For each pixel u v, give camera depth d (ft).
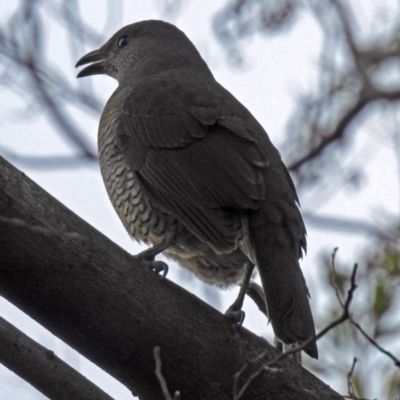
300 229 33.12
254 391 27.99
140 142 35.47
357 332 38.19
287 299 30.50
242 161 33.55
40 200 26.63
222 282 36.04
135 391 28.35
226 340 27.94
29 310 27.17
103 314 27.04
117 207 36.29
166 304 27.53
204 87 37.27
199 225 32.78
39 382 26.66
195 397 27.99
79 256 26.71
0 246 26.12
